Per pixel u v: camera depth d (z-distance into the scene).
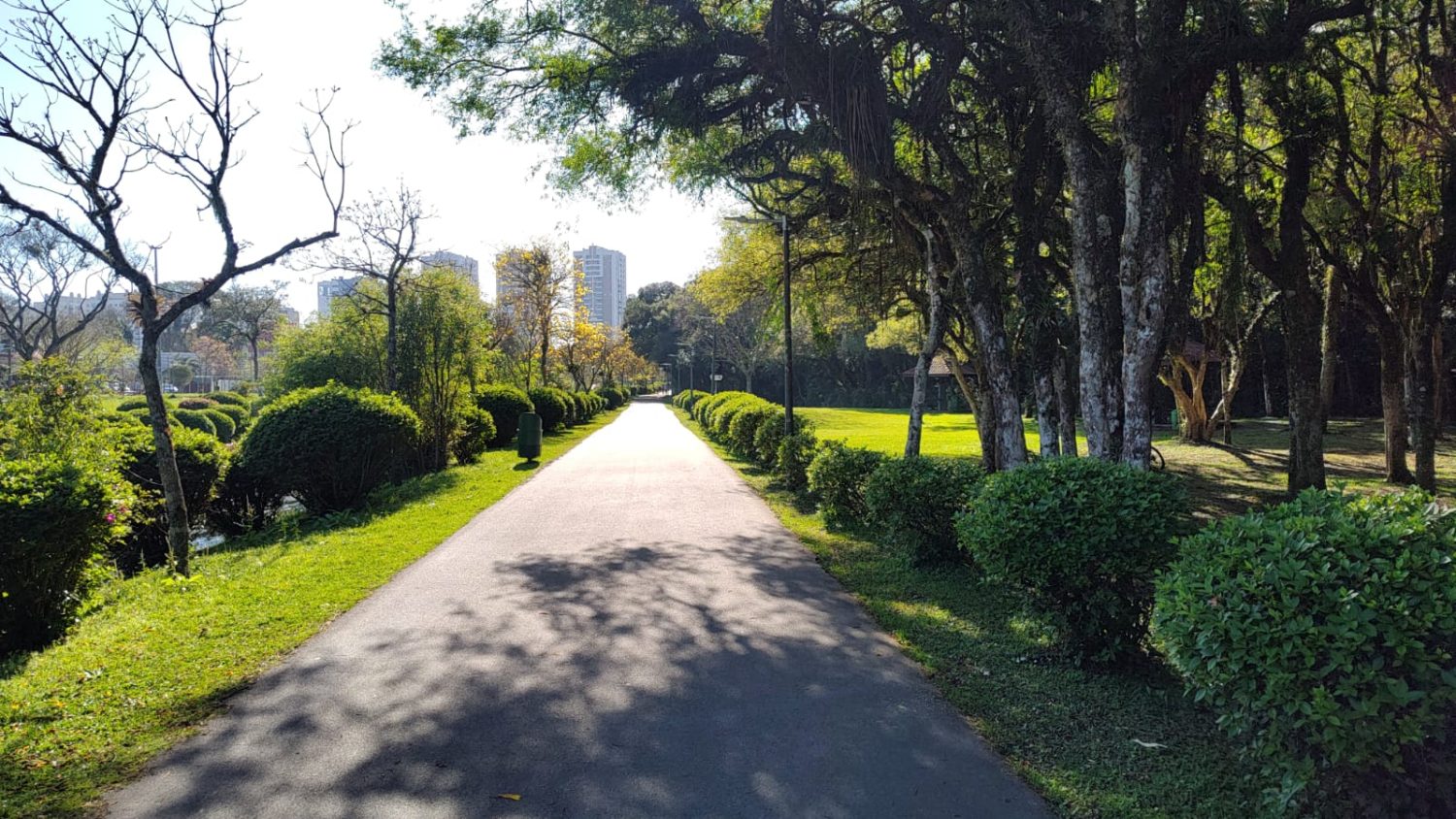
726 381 78.44
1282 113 10.44
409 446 14.80
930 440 29.34
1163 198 7.38
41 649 5.71
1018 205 10.41
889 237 14.27
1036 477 5.20
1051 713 4.30
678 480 16.06
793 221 15.25
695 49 10.52
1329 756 2.78
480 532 10.20
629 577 7.59
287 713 4.34
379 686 4.75
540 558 8.51
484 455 22.44
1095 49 8.54
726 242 18.16
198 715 4.32
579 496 13.73
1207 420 25.17
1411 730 2.60
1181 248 10.09
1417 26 11.76
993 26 9.72
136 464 9.69
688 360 77.88
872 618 6.19
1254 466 18.48
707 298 19.11
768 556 8.59
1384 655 2.71
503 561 8.37
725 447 24.66
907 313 17.41
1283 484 15.20
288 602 6.62
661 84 11.02
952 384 51.59
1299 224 11.38
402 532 10.12
